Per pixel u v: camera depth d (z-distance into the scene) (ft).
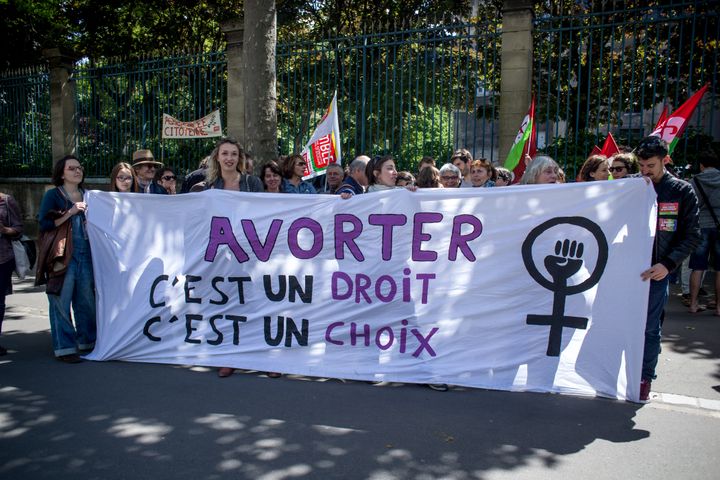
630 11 24.40
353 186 18.42
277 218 16.06
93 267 17.38
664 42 31.32
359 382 15.14
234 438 11.87
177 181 37.40
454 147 29.32
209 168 18.10
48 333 20.22
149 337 16.87
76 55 42.57
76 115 42.45
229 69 34.37
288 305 15.93
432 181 19.33
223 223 16.42
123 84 39.58
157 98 38.32
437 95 32.30
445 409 13.28
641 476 10.37
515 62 26.61
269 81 24.49
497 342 14.56
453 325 14.85
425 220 15.08
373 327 15.38
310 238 15.81
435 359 14.90
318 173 25.95
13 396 14.19
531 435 11.93
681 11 23.81
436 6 41.73
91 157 42.01
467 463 10.83
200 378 15.51
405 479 10.28
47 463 10.90
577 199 14.11
